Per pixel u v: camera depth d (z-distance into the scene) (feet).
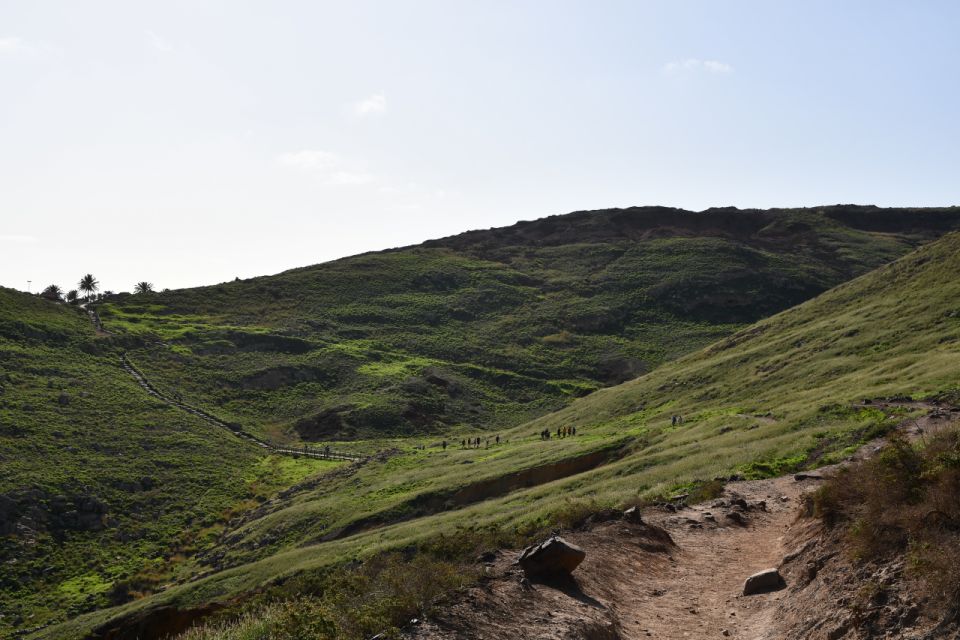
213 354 398.01
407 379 376.48
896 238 642.22
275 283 533.14
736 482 82.28
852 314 228.63
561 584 36.99
